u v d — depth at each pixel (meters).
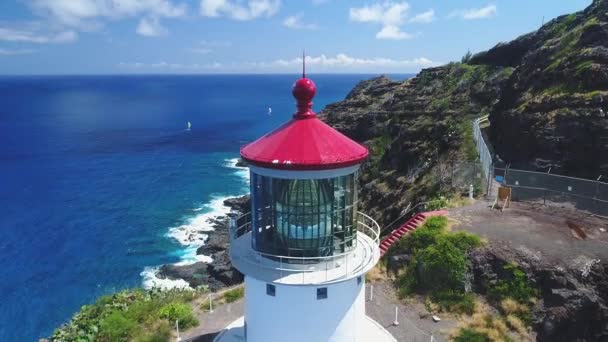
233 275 35.78
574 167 27.03
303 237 10.75
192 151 90.00
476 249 19.67
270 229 11.05
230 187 63.56
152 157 83.50
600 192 22.83
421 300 19.36
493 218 22.59
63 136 106.12
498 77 51.09
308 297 10.73
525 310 17.33
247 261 11.24
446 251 19.70
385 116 56.66
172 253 41.56
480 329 17.05
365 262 11.17
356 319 11.59
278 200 10.58
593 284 17.23
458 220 22.47
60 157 81.69
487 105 48.00
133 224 48.56
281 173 10.27
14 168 72.50
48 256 40.69
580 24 37.00
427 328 17.58
